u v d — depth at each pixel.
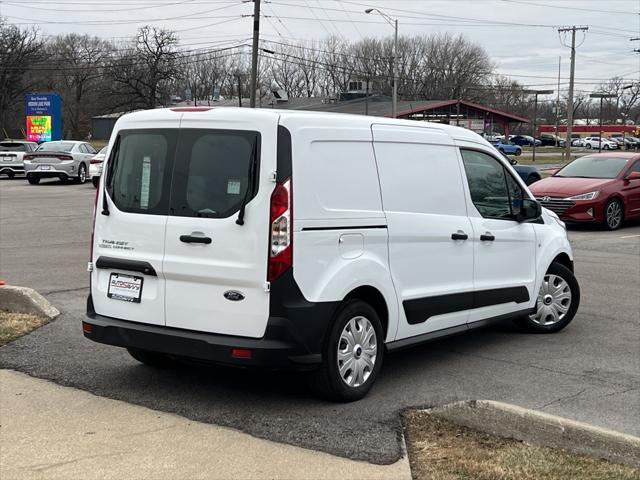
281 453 4.22
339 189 5.04
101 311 5.39
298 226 4.73
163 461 4.10
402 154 5.63
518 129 118.81
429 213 5.81
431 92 98.25
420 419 4.77
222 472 3.96
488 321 6.50
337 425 4.67
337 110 64.50
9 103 68.88
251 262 4.70
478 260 6.30
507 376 5.85
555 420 4.29
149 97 76.38
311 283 4.81
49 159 28.30
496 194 6.67
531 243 7.01
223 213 4.81
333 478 3.90
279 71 97.56
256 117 4.80
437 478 3.88
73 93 90.06
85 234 14.43
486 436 4.48
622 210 16.14
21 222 16.45
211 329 4.86
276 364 4.68
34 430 4.54
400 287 5.49
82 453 4.20
